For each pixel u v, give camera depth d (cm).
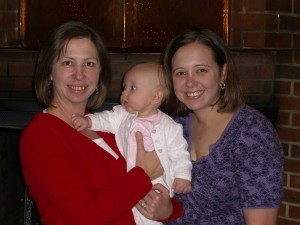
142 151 150
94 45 152
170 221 156
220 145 146
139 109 159
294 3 244
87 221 129
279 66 255
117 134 159
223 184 147
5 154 277
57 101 153
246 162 141
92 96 164
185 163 153
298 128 253
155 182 154
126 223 147
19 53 255
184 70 148
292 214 258
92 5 247
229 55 152
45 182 132
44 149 134
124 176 139
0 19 246
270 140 140
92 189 135
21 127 255
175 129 158
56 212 138
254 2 236
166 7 245
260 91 253
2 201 278
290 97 254
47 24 249
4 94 258
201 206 152
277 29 240
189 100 149
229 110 149
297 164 256
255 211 139
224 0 238
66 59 147
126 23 245
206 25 243
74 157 138
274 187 138
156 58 253
